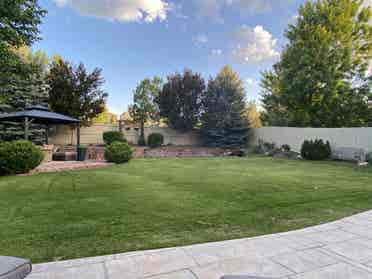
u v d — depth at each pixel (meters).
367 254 2.48
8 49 7.07
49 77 14.05
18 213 3.56
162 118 18.66
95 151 12.30
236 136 17.19
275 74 19.67
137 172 7.42
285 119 18.97
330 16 13.98
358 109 14.39
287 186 5.54
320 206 4.11
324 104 14.54
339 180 6.29
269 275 2.06
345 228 3.19
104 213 3.61
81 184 5.59
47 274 2.03
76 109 14.22
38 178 6.27
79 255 2.38
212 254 2.44
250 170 8.00
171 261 2.29
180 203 4.16
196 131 18.17
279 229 3.14
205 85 17.67
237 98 17.70
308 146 11.46
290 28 15.66
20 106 12.37
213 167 8.71
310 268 2.19
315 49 14.06
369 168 8.46
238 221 3.38
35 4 7.00
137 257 2.35
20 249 2.48
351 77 14.71
